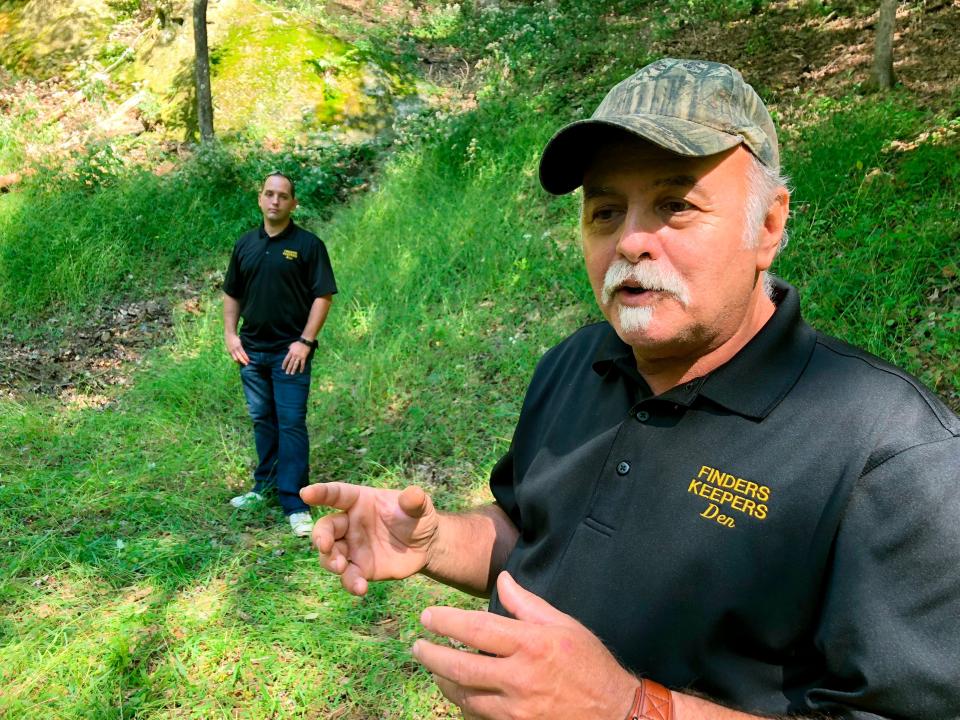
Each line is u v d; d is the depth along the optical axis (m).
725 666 0.85
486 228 6.19
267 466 4.11
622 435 0.99
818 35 8.09
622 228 0.92
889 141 5.23
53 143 9.66
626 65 8.66
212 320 6.36
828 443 0.83
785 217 0.96
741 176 0.88
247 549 3.60
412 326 5.46
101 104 10.41
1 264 6.98
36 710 2.61
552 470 1.08
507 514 1.28
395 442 4.41
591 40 9.97
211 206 8.12
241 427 4.96
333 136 9.69
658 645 0.88
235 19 10.68
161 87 10.48
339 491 1.08
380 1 13.70
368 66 10.52
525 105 8.12
